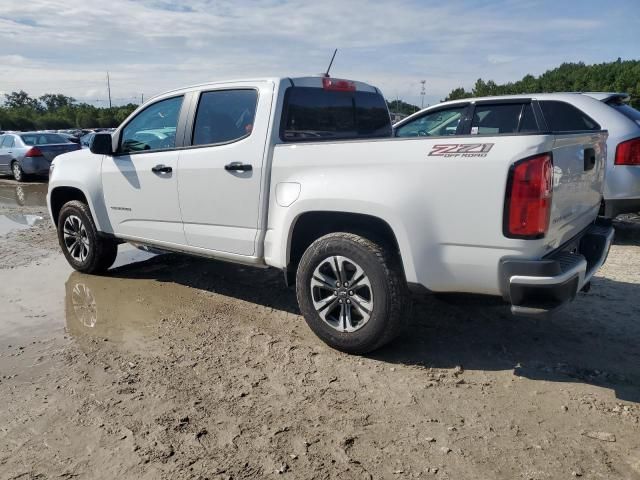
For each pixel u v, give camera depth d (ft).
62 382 11.21
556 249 10.90
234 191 13.78
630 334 13.30
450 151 10.35
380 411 10.00
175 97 15.64
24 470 8.42
